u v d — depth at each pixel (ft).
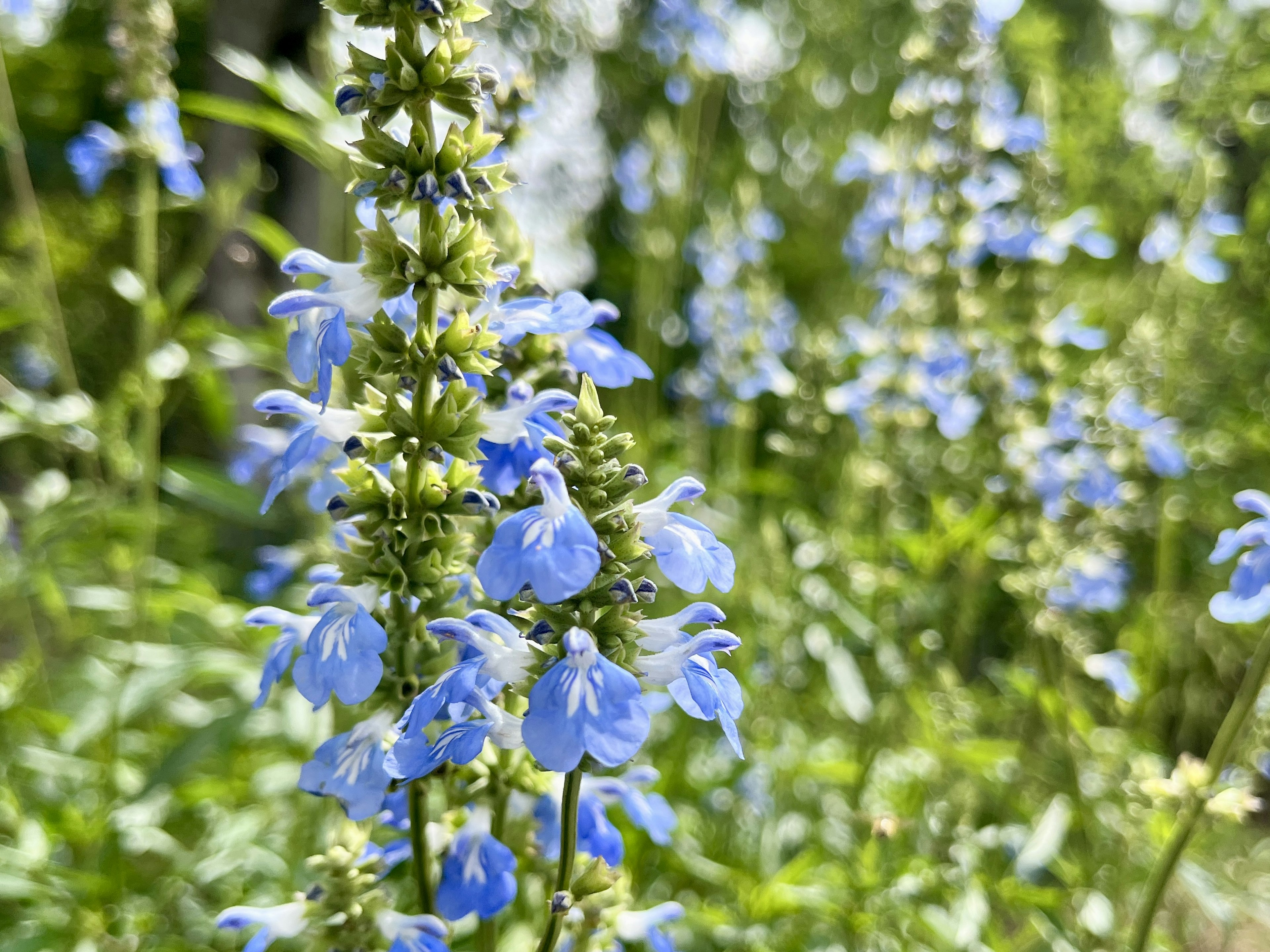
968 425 1.33
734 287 1.82
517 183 0.66
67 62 3.47
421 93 0.62
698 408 1.85
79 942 1.06
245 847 1.17
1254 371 1.85
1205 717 2.02
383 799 0.66
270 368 1.39
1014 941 1.25
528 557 0.58
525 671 0.61
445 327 0.69
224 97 2.42
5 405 1.41
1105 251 1.34
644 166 1.88
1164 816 1.19
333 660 0.63
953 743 1.25
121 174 3.19
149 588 1.30
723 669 0.65
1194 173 1.43
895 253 1.45
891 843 1.14
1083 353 1.77
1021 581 1.20
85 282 2.82
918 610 1.40
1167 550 1.50
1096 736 1.45
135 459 1.33
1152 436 1.26
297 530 1.61
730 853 1.34
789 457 1.79
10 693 1.33
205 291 2.47
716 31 1.81
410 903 0.95
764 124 2.85
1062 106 1.89
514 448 0.68
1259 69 1.57
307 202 2.55
